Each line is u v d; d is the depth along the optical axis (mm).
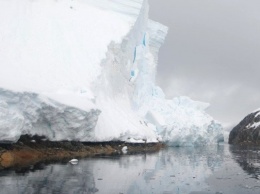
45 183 17062
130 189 17266
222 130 83562
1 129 22062
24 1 40844
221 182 20656
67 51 37688
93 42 41500
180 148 60281
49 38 37625
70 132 28172
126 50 49031
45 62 34094
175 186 18812
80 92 32438
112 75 44344
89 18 44750
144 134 44438
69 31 40688
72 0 47125
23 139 25547
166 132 57938
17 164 22375
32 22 38375
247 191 18016
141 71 56781
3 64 29781
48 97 26219
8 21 36188
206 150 57938
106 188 17109
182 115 64750
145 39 58406
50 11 41875
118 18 48594
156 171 24375
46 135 27328
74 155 29625
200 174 23922
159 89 64812
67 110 26891
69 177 19109
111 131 35375
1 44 32812
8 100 23359
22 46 34375
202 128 66938
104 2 49688
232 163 32594
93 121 29516
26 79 28781
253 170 26641
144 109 57344
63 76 33281
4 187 15750
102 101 39156
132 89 52500
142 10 53031
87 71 37188
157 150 48656
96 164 25422
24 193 14875
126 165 26422
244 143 126812
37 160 24797
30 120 24984
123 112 44000
